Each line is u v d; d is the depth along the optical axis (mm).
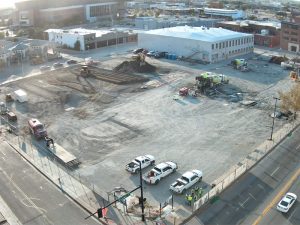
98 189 50625
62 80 99438
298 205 46469
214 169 55031
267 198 47969
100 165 56938
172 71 107125
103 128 70062
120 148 62406
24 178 53688
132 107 80062
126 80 97625
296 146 61812
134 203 47062
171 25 170250
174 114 76125
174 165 54188
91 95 87625
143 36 133750
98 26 194625
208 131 68125
